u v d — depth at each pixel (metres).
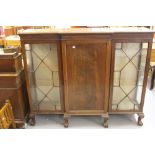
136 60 2.01
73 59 1.91
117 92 2.17
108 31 1.79
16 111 2.13
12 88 2.01
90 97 2.11
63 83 2.06
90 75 1.99
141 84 2.11
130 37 1.83
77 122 2.35
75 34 1.79
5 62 1.92
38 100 2.22
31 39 1.84
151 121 2.31
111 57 1.92
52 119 2.43
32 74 2.08
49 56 1.97
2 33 3.02
